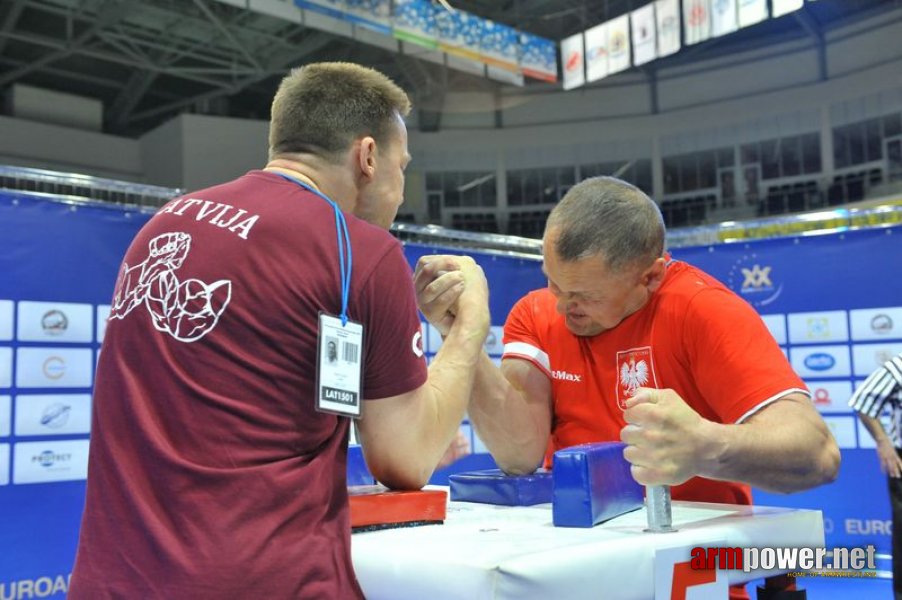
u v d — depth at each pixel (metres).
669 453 0.81
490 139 16.58
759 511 1.01
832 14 14.38
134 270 0.91
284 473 0.80
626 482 0.98
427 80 14.28
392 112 1.05
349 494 0.92
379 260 0.90
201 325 0.83
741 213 15.39
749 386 1.08
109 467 0.83
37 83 13.57
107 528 0.81
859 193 14.12
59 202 3.09
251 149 12.12
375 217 1.06
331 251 0.87
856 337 4.10
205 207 0.92
